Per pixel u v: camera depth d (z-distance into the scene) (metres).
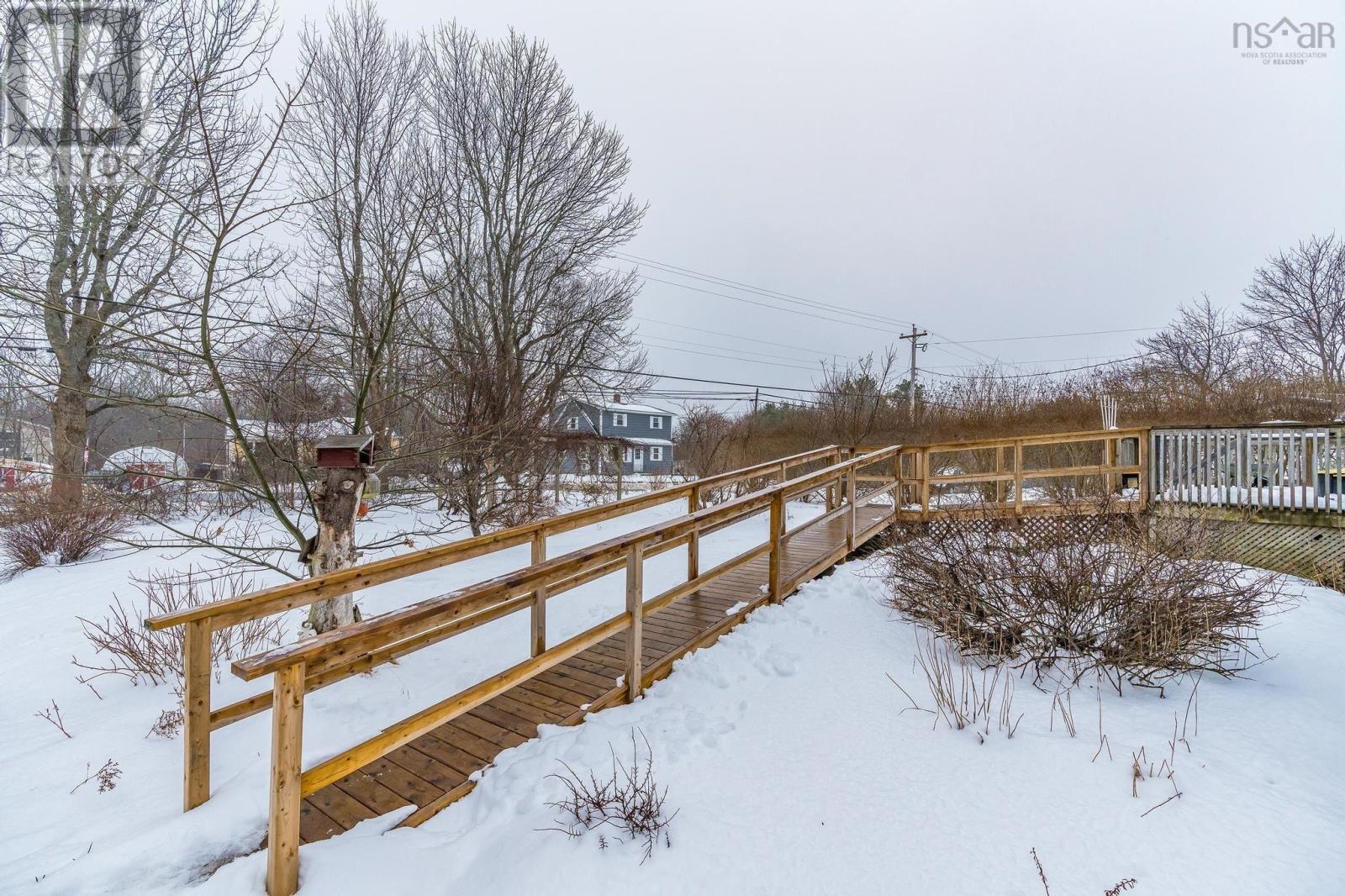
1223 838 2.10
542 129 13.76
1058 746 2.72
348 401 6.67
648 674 3.55
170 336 4.50
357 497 4.25
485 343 11.98
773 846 2.16
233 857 2.16
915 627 4.26
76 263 5.73
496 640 4.53
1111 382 14.77
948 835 2.19
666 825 2.26
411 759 2.77
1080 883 1.93
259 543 7.95
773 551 4.84
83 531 8.27
